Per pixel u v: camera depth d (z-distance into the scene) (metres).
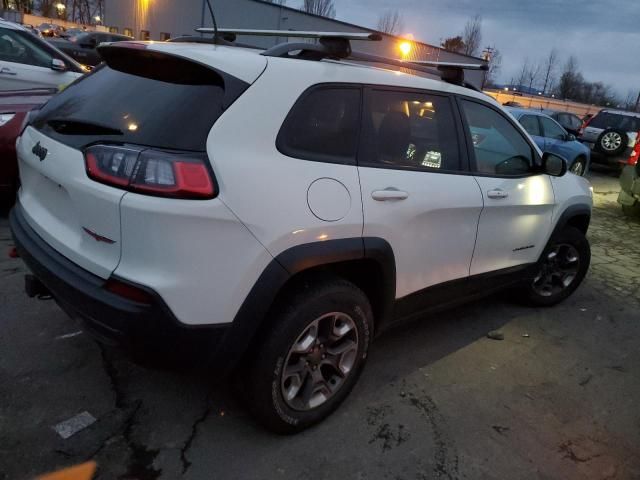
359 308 2.67
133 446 2.45
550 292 4.55
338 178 2.48
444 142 3.15
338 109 2.58
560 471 2.60
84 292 2.14
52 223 2.47
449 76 3.39
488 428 2.87
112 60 2.72
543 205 3.90
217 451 2.47
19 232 2.66
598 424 3.02
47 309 3.50
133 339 2.08
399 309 3.01
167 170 2.01
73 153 2.27
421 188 2.88
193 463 2.39
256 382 2.39
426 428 2.80
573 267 4.62
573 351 3.88
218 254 2.10
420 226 2.89
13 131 4.50
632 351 3.99
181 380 2.95
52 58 7.56
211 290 2.11
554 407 3.14
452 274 3.28
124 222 2.04
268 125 2.27
